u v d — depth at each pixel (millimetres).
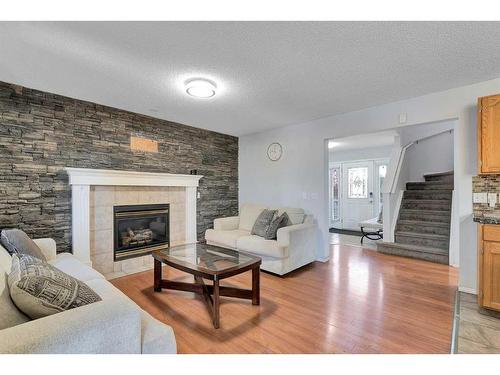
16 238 2059
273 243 3363
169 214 4180
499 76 2578
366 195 7199
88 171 3180
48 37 1884
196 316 2289
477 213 2715
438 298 2643
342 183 7691
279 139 4691
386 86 2816
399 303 2533
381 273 3434
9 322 1028
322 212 4102
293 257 3420
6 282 1291
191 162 4598
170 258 2598
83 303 1219
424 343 1873
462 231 2824
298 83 2723
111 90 2920
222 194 5152
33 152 2906
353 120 3709
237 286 3008
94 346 1000
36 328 920
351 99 3211
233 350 1806
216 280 2111
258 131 4984
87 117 3316
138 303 2547
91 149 3359
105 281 2006
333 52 2109
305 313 2340
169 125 4258
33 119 2904
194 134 4645
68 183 3146
